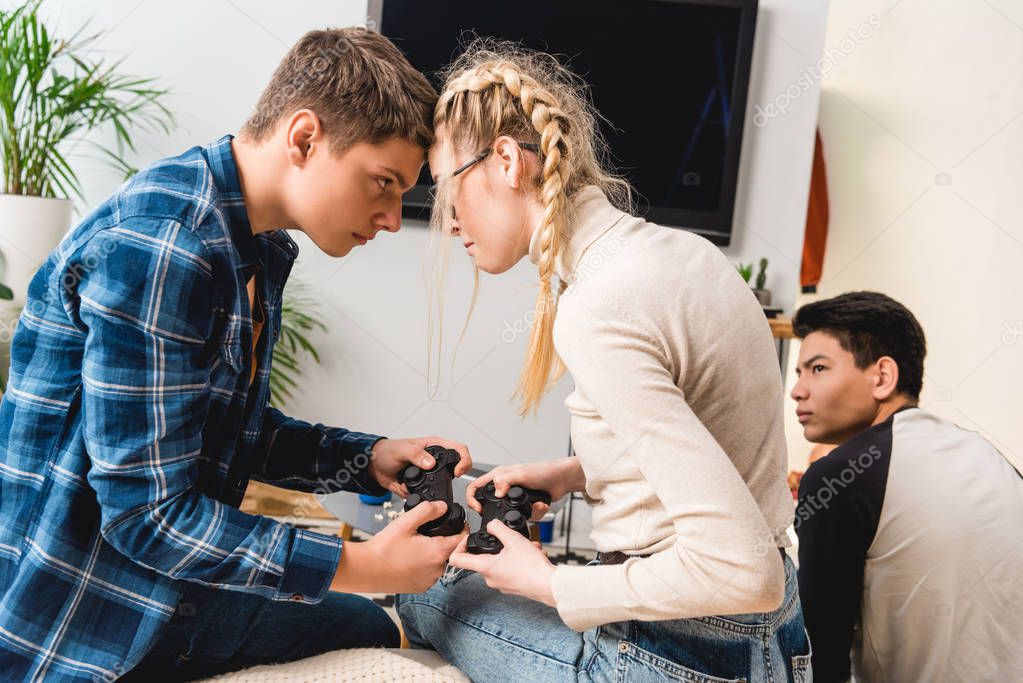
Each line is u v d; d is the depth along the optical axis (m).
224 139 1.09
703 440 0.86
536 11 2.96
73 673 0.99
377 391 3.08
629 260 0.95
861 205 3.07
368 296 3.04
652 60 3.01
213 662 1.13
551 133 1.00
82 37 2.90
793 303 3.15
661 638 0.97
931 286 3.00
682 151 3.07
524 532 1.10
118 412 0.92
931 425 1.37
